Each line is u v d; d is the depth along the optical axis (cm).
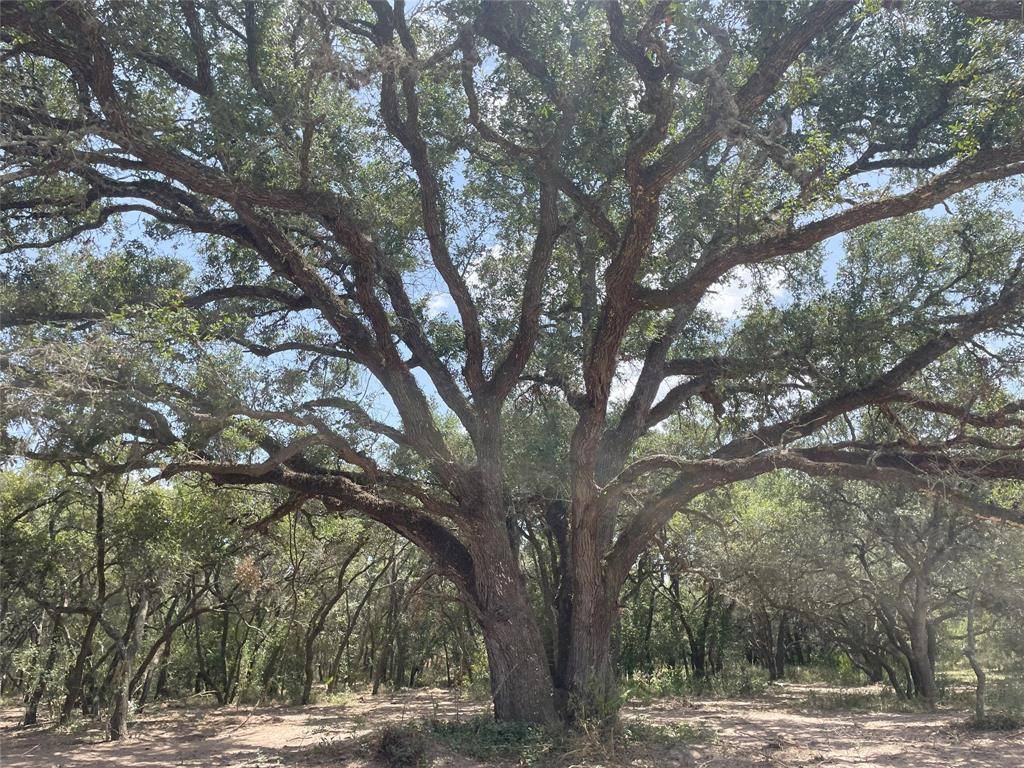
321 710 2420
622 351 1781
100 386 1091
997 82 1137
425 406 1438
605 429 1923
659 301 1250
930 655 2692
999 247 1429
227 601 2542
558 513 1673
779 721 1830
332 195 1342
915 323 1383
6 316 1366
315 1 1197
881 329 1380
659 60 1138
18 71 1226
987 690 2458
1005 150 1109
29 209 1449
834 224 1153
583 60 1288
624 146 1329
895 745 1381
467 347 1495
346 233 1370
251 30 1283
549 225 1451
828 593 2505
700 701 2538
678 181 1394
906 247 1473
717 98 1108
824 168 1105
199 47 1241
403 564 3288
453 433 2412
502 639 1355
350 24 1403
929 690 2338
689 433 2077
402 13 1354
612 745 1186
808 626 3581
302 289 1518
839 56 1329
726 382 1634
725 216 1281
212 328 1206
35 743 1678
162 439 1263
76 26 1102
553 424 1834
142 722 2052
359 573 3075
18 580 1867
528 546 2911
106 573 2338
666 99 1117
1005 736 1476
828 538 2386
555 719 1330
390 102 1423
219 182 1231
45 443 1104
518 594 1384
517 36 1322
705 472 1300
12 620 2003
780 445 1293
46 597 1934
